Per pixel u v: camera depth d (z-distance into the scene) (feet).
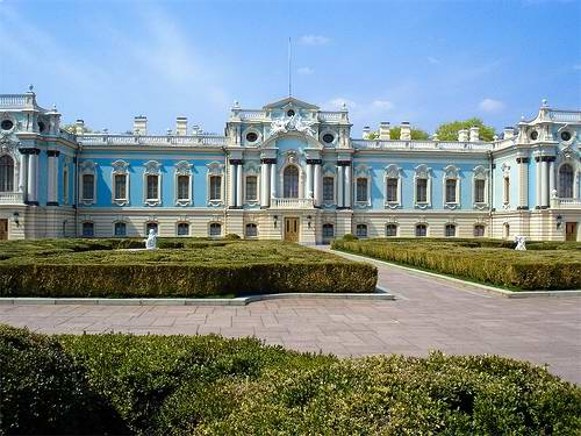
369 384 15.28
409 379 15.35
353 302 61.00
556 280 69.41
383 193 210.38
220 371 20.52
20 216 174.09
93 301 57.11
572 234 191.21
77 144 196.34
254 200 203.51
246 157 202.90
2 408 16.69
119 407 19.71
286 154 200.85
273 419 14.06
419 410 13.80
